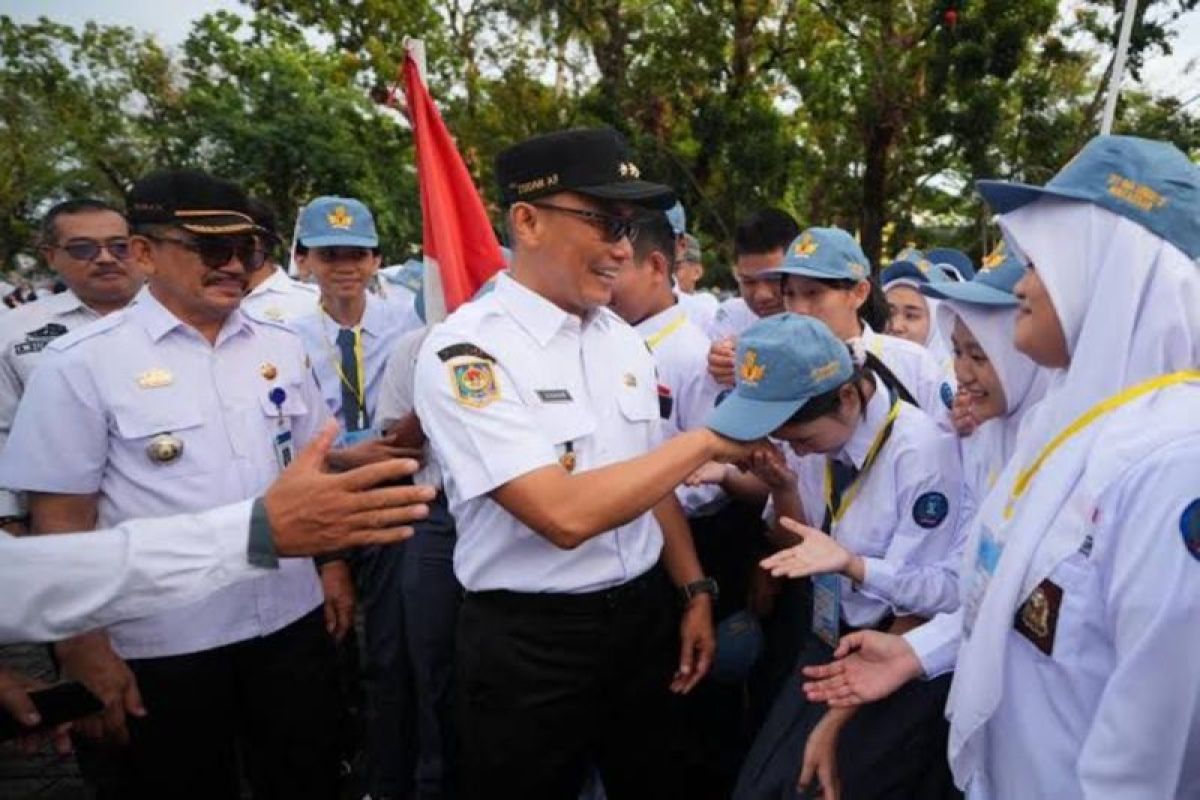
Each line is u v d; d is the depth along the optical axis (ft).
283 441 8.05
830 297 9.45
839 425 6.91
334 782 8.58
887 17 48.70
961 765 5.26
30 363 11.10
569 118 56.65
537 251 6.46
